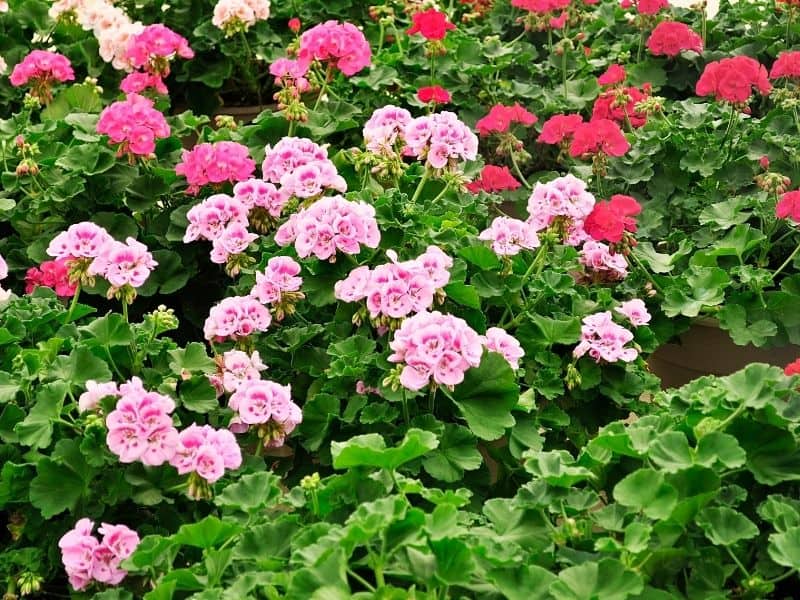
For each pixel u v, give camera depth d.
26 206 1.67
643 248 1.61
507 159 1.99
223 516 1.02
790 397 0.99
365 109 1.93
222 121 1.80
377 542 0.90
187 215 1.49
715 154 1.73
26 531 1.15
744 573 0.92
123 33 2.00
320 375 1.30
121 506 1.16
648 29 2.19
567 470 0.94
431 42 1.94
